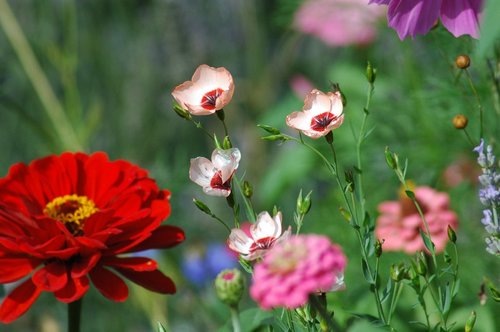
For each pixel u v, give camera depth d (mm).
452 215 1106
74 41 1735
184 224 1695
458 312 1056
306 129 891
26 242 970
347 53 1639
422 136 1316
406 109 1332
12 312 965
